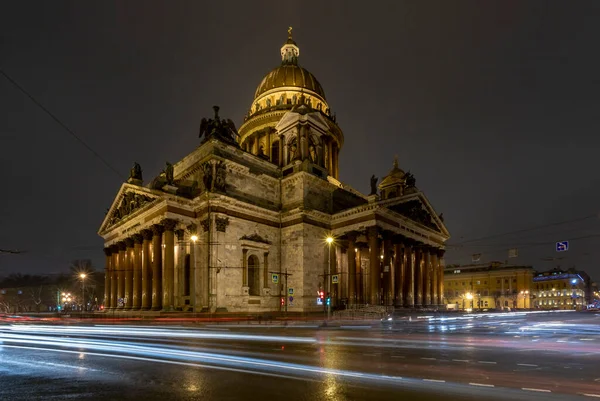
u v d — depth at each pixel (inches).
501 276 5871.1
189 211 2201.0
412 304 2709.2
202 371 617.9
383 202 2541.8
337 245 2532.0
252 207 2266.2
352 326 1660.9
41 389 516.1
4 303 5511.8
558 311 4510.3
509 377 571.8
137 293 2349.9
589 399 450.0
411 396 466.9
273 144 3198.8
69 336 1218.6
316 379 556.7
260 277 2271.2
